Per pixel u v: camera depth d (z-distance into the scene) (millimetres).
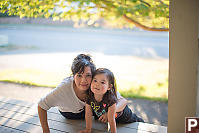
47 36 13664
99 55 7875
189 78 1465
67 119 2246
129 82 4797
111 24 4195
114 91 1864
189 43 1432
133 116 2186
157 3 3273
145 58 7500
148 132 1971
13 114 2391
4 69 5855
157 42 11867
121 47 10023
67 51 8695
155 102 3520
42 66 6191
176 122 1545
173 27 1460
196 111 1494
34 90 4074
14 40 11727
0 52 8469
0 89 4113
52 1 3359
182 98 1503
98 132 1973
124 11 3293
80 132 1918
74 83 1908
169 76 1521
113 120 1827
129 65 6375
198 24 1395
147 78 5094
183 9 1419
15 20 15867
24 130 2037
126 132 1976
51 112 2424
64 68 5914
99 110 1898
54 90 1896
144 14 3281
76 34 14898
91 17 3662
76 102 1965
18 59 7160
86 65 1776
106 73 1752
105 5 3496
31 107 2590
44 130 1912
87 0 3287
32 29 16109
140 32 16516
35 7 3350
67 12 3527
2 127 2096
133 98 3750
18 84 4469
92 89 1744
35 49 9227
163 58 7508
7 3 3223
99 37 13820
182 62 1468
